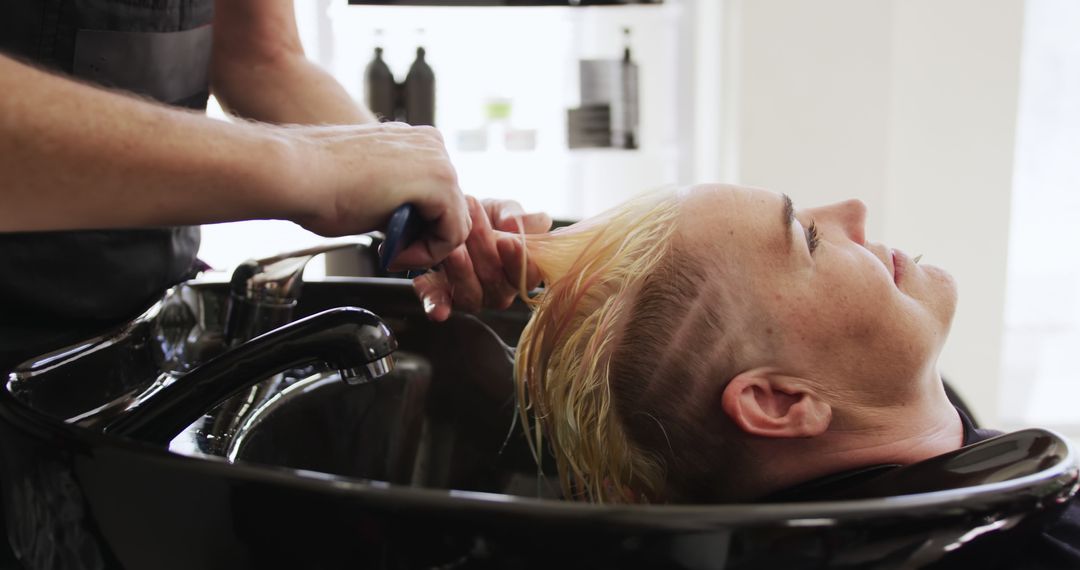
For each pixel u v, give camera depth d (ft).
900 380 2.81
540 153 9.07
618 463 3.04
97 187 1.82
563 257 3.00
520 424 3.28
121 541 1.75
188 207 1.95
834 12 7.86
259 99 3.70
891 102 7.99
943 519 1.51
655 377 2.89
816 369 2.78
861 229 3.06
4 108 1.69
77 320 2.78
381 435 3.11
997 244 8.38
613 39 9.07
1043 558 2.30
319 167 2.14
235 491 1.59
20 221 1.82
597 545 1.45
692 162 9.17
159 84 3.01
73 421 2.33
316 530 1.55
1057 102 9.14
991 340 8.52
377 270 4.31
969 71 8.14
